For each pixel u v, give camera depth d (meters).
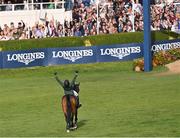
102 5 103.75
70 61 90.69
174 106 52.44
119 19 102.62
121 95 60.97
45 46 95.81
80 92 64.75
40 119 49.31
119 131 42.28
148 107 52.59
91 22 101.69
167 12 106.31
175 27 106.00
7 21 106.00
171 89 63.44
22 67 89.12
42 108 55.25
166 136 40.00
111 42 97.94
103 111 51.69
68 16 106.88
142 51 92.75
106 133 41.72
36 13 106.69
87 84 71.94
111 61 91.50
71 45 96.94
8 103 59.44
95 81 74.88
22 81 79.69
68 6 107.31
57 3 108.19
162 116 47.78
